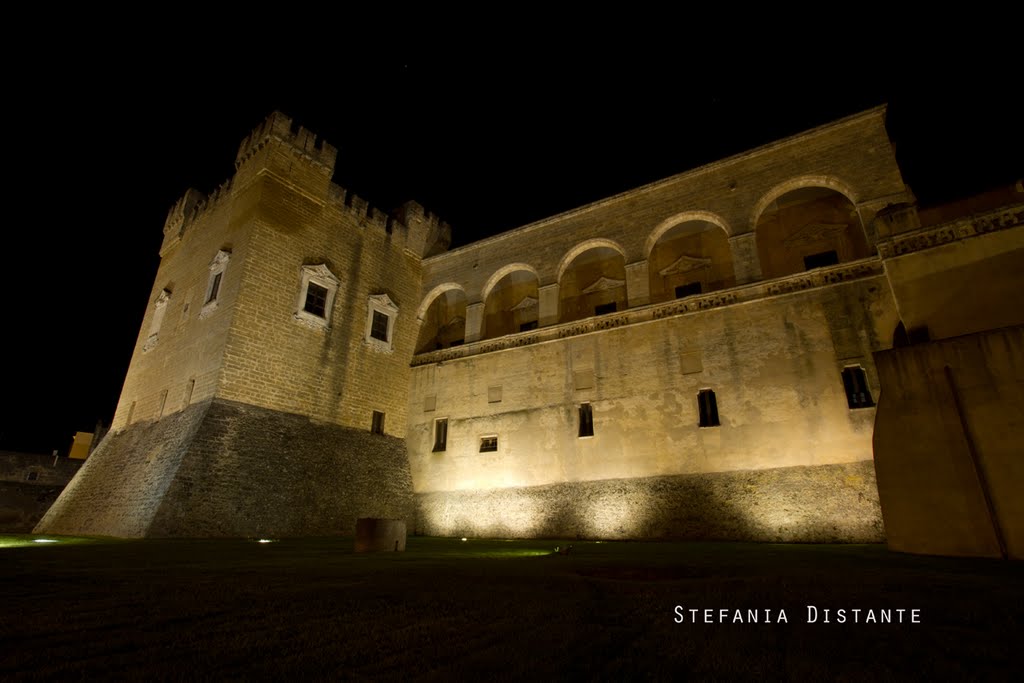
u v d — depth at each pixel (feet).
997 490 39.04
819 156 78.38
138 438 86.58
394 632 15.40
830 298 70.79
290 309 88.53
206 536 64.39
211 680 11.31
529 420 88.99
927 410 43.52
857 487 62.08
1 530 135.54
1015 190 67.41
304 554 42.29
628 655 13.38
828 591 22.49
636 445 78.43
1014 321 46.57
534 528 80.84
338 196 102.53
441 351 103.91
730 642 14.61
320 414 88.38
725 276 88.79
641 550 49.16
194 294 95.14
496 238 107.34
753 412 71.36
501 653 13.42
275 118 94.84
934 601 20.10
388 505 89.15
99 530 72.64
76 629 15.47
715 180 85.97
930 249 51.96
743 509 67.51
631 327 84.48
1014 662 12.78
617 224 93.04
